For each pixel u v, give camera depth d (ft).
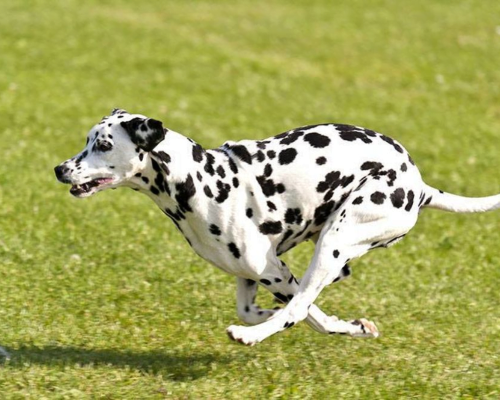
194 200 31.37
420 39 110.32
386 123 81.05
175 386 31.68
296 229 32.27
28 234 49.03
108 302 40.63
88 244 48.14
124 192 58.23
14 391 30.68
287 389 31.76
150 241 49.21
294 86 91.20
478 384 32.63
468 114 86.38
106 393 30.89
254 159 31.76
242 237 31.73
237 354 35.68
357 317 40.24
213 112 81.05
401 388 32.27
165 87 87.35
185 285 43.04
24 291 41.16
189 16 113.19
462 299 42.88
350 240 31.68
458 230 54.60
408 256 49.60
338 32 111.14
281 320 31.45
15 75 86.22
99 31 101.81
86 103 80.33
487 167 69.36
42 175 60.03
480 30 114.93
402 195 31.94
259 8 119.75
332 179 31.73
